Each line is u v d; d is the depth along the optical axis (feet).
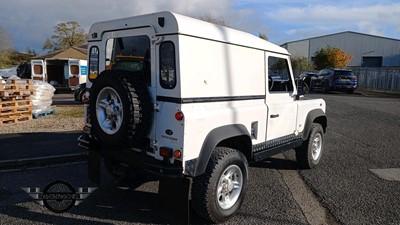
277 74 17.52
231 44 14.03
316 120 22.52
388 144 28.02
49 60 82.23
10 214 13.67
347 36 191.72
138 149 13.23
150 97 12.59
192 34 12.21
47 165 20.51
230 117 13.57
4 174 18.63
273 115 16.52
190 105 12.25
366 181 18.61
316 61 165.68
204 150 12.33
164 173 11.89
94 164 14.61
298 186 17.74
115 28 13.94
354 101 61.93
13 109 33.30
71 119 36.45
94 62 15.15
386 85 93.35
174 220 12.55
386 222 13.73
